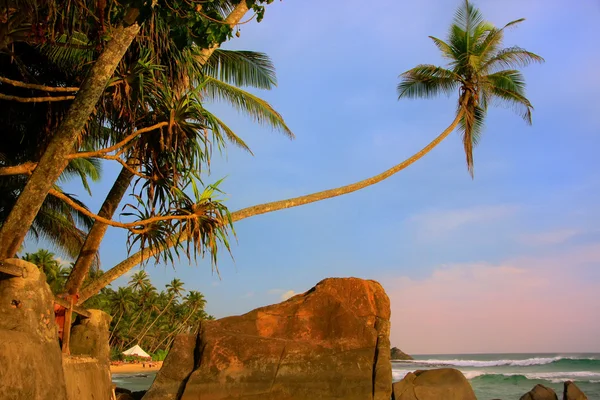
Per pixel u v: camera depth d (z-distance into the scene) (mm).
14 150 13023
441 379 12406
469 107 20406
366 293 12164
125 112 8516
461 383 12258
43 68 11359
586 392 32500
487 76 20734
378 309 12000
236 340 10789
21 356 5180
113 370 66500
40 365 5473
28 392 5184
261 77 14852
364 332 11406
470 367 68125
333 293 12062
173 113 8344
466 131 20297
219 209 8445
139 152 8648
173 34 8172
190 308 92250
